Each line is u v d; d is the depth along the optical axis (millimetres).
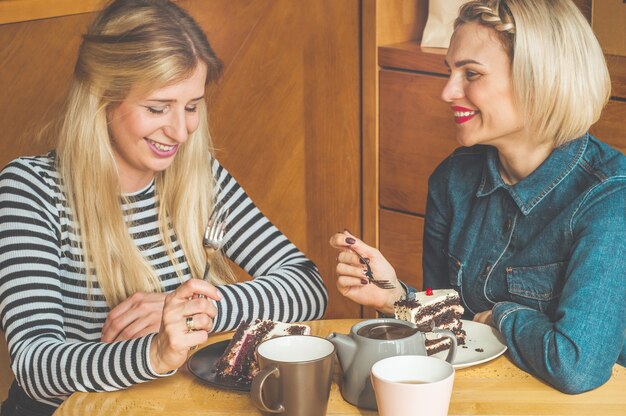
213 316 1424
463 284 1792
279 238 1939
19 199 1661
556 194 1641
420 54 2791
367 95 2939
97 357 1434
